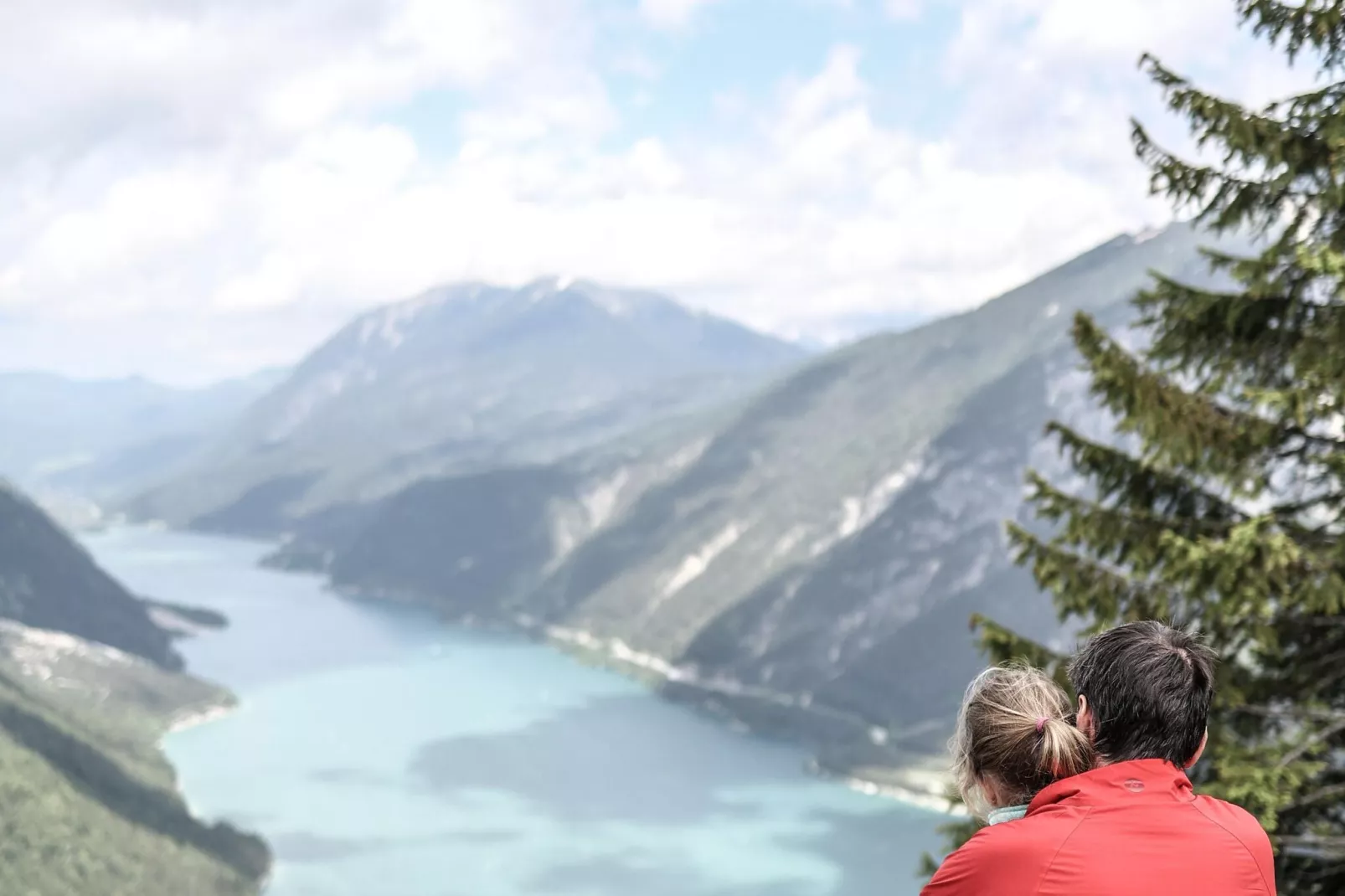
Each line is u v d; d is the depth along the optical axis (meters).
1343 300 13.08
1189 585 13.06
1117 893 3.43
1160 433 13.26
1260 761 12.70
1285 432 13.14
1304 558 12.59
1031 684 4.17
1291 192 13.62
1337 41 13.13
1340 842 12.12
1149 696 3.73
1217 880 3.47
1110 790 3.70
